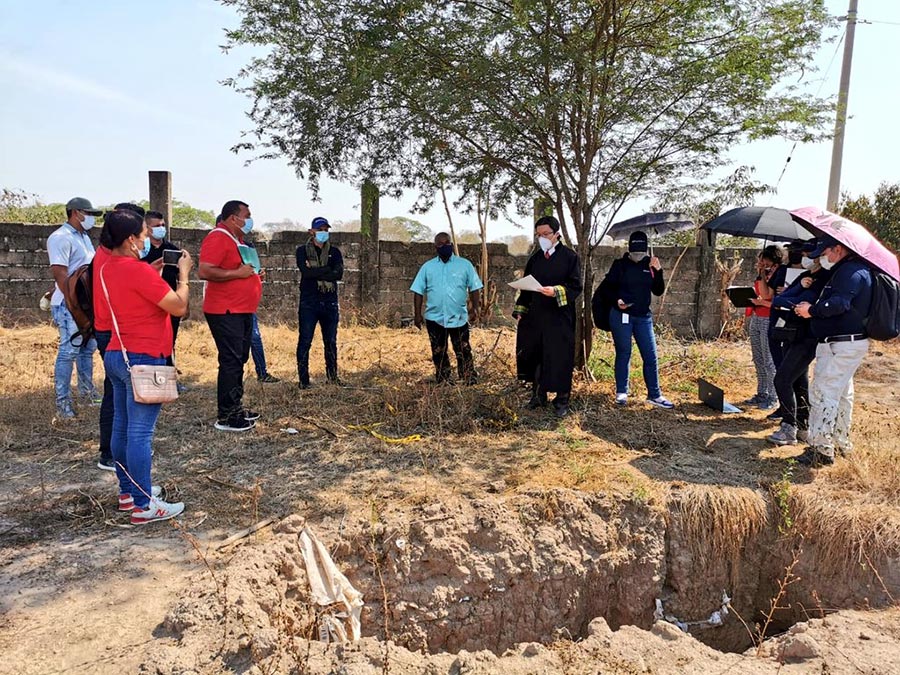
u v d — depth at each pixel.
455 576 4.29
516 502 4.67
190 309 11.14
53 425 5.92
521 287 6.39
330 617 3.76
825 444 5.41
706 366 9.18
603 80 7.30
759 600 5.03
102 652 3.05
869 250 5.02
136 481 4.17
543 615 4.46
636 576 4.73
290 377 8.03
